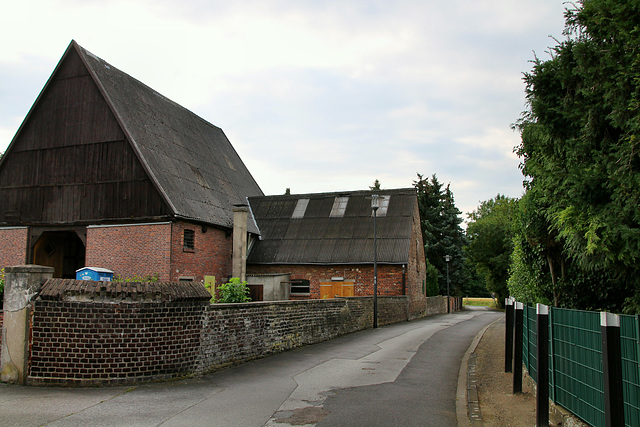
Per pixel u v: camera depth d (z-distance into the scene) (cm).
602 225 743
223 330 1149
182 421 723
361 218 3198
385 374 1132
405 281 2886
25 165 2467
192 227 2377
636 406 534
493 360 1338
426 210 5672
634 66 726
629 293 1028
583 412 674
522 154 1095
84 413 753
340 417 771
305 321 1600
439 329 2245
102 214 2302
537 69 880
